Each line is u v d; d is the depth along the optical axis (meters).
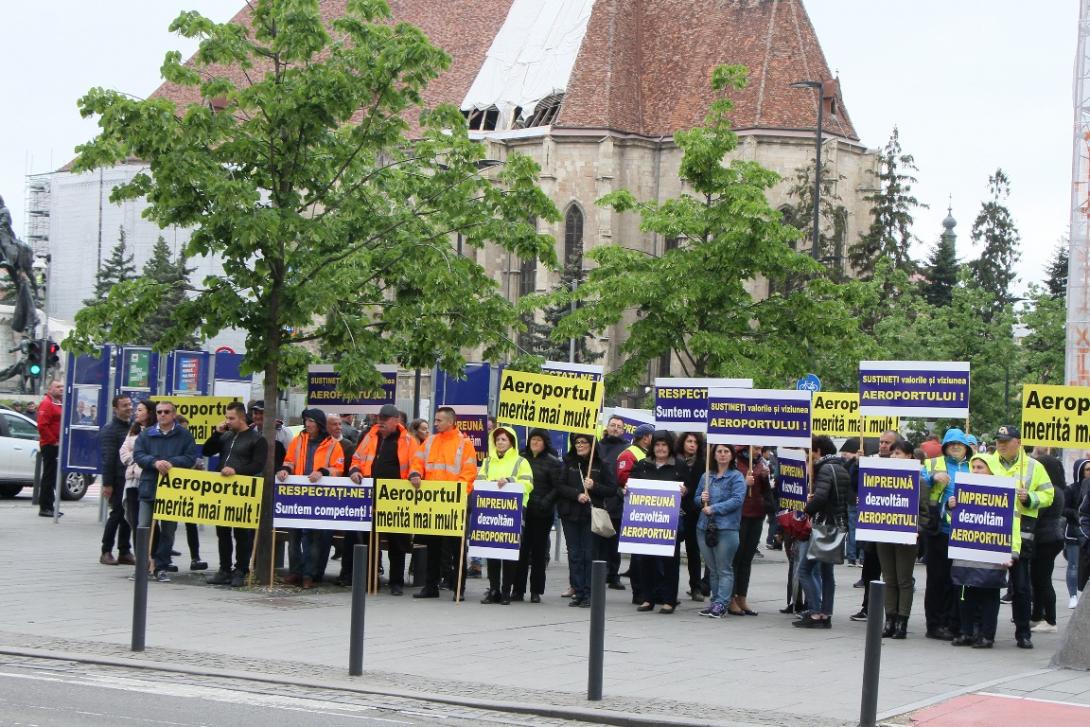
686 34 91.75
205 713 12.17
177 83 21.78
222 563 22.31
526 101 92.81
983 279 122.56
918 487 18.86
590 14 92.25
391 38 22.61
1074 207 44.53
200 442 26.62
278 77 22.34
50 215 114.38
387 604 20.66
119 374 32.59
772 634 18.92
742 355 34.34
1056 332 72.44
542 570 21.78
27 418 40.41
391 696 13.54
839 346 36.00
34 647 15.51
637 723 12.59
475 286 23.67
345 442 24.41
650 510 20.67
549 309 80.56
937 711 13.26
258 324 22.52
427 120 23.53
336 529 21.56
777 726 12.46
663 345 35.06
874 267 75.94
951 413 20.02
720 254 34.66
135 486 23.53
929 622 19.50
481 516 20.95
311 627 17.86
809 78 87.12
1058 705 13.69
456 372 23.81
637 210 36.56
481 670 15.15
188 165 21.06
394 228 23.05
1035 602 20.62
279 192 22.55
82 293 111.44
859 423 22.98
